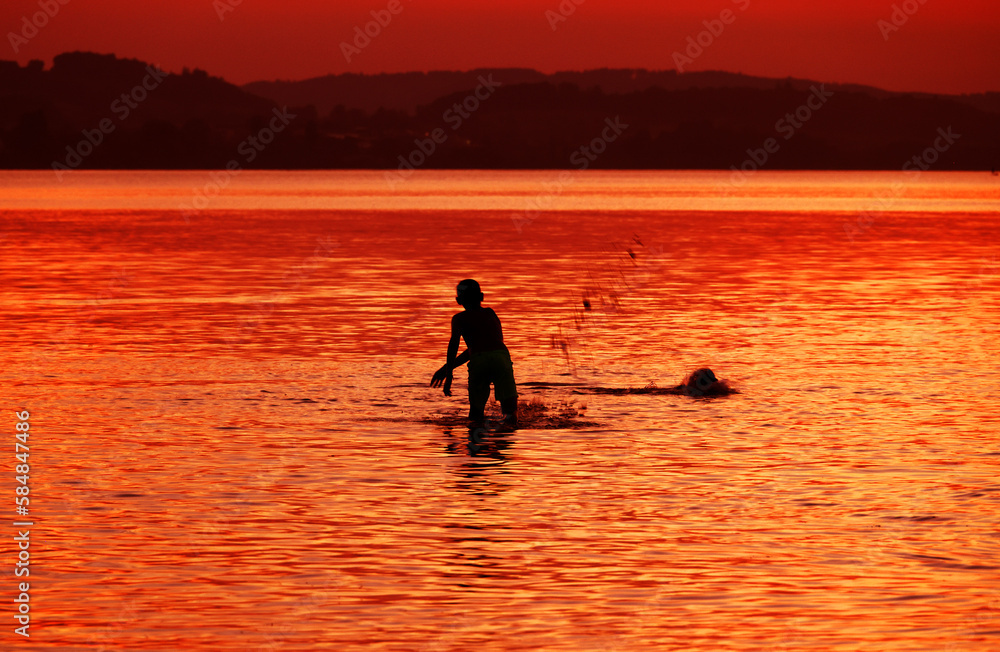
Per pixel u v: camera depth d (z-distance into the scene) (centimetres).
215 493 2383
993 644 1574
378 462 2672
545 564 1919
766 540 2053
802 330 5047
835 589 1794
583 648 1560
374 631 1622
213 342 4669
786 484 2464
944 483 2470
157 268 8106
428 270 8006
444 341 4709
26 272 7756
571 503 2309
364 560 1941
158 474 2545
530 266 8375
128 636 1603
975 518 2195
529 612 1697
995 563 1919
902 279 7506
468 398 3456
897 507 2277
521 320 5369
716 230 13262
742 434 2991
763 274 7856
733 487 2439
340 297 6331
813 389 3644
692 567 1903
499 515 2223
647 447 2844
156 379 3803
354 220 15050
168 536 2078
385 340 4738
